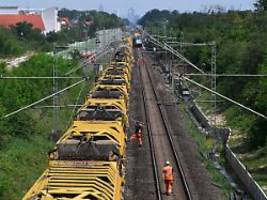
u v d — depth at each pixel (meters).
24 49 104.00
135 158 40.41
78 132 27.12
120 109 36.72
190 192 32.38
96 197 17.59
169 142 46.34
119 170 22.78
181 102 69.81
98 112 33.41
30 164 36.94
